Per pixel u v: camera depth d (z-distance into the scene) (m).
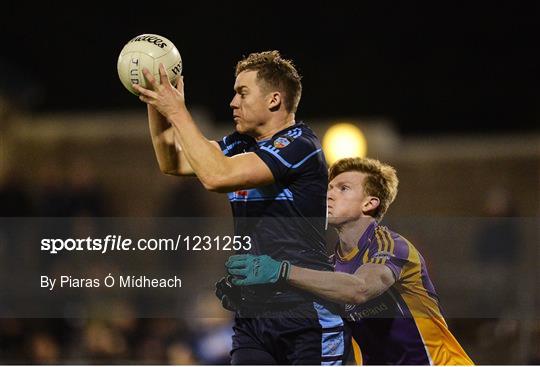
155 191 56.03
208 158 18.94
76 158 56.62
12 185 42.53
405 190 55.72
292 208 19.81
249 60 20.78
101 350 35.34
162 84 19.34
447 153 55.81
